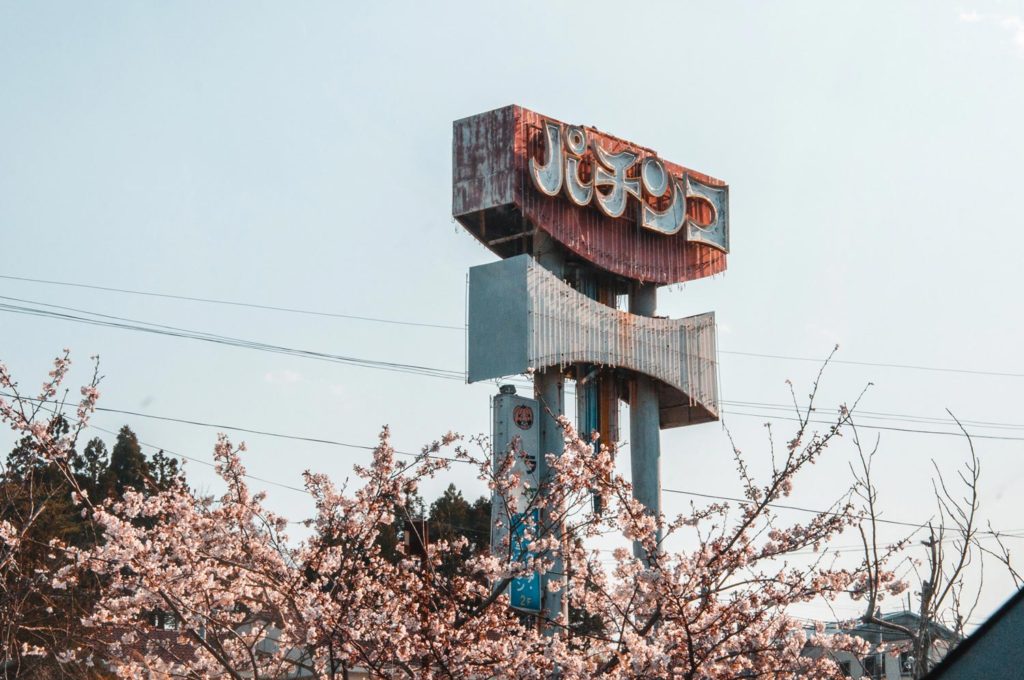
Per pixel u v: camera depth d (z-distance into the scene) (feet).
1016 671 9.12
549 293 76.07
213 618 41.27
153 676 42.11
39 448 43.65
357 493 42.47
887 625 32.48
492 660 36.42
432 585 38.22
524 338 73.51
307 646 37.76
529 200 76.79
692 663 33.17
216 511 41.57
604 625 39.88
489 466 43.47
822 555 36.32
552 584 40.70
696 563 36.29
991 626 9.70
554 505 42.06
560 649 35.47
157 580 39.14
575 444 40.19
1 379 43.21
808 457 37.17
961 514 34.19
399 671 37.63
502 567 40.04
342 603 37.73
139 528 41.65
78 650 50.16
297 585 39.24
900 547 36.58
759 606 35.53
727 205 92.12
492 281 75.92
